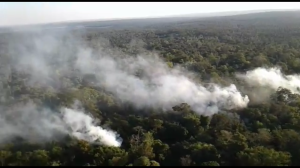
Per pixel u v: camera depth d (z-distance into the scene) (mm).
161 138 72438
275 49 142000
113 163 60125
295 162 61281
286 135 66875
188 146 65375
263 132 68875
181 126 73250
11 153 63625
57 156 62562
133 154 63219
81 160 63344
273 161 58125
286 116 76750
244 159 59281
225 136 67625
